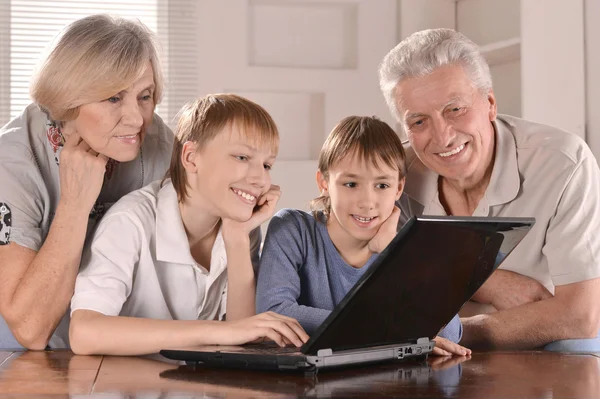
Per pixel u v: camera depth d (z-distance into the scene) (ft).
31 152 5.51
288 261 5.27
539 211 6.01
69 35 5.08
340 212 5.29
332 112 10.85
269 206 5.40
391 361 3.99
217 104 5.17
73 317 4.57
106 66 4.99
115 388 3.18
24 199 5.35
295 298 5.20
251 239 5.68
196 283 5.30
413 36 5.98
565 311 5.80
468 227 3.44
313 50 11.09
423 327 4.06
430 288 3.72
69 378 3.47
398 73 5.90
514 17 9.73
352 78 10.88
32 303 4.99
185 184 5.22
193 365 3.86
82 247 5.18
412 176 6.48
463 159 5.88
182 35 10.61
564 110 8.95
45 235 5.58
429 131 5.88
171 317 5.27
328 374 3.54
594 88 8.89
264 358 3.62
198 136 5.11
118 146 5.22
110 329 4.34
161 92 5.51
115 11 10.97
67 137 5.49
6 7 10.84
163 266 5.22
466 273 3.80
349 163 5.25
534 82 8.91
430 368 3.78
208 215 5.28
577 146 6.03
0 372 3.67
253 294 5.33
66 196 5.12
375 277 3.34
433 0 10.94
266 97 10.89
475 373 3.61
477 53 5.86
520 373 3.62
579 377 3.50
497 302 6.14
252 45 10.96
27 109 5.76
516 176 6.05
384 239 5.30
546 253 6.00
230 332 4.19
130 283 4.98
